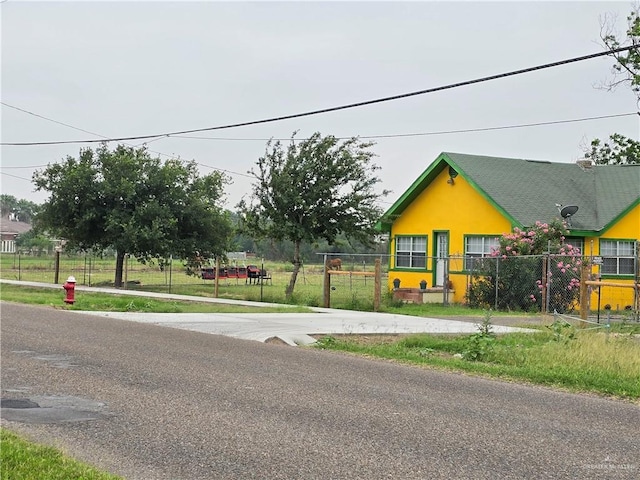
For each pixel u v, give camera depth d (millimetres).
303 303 25484
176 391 9367
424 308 25109
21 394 9094
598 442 7344
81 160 33906
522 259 25062
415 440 7207
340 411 8422
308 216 27422
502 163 30875
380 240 32688
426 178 30328
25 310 20438
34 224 35062
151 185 33875
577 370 11820
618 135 44125
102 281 39469
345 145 27828
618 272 28250
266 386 9844
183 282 42312
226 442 7020
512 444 7152
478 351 13516
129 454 6625
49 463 5992
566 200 29328
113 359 11852
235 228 35875
